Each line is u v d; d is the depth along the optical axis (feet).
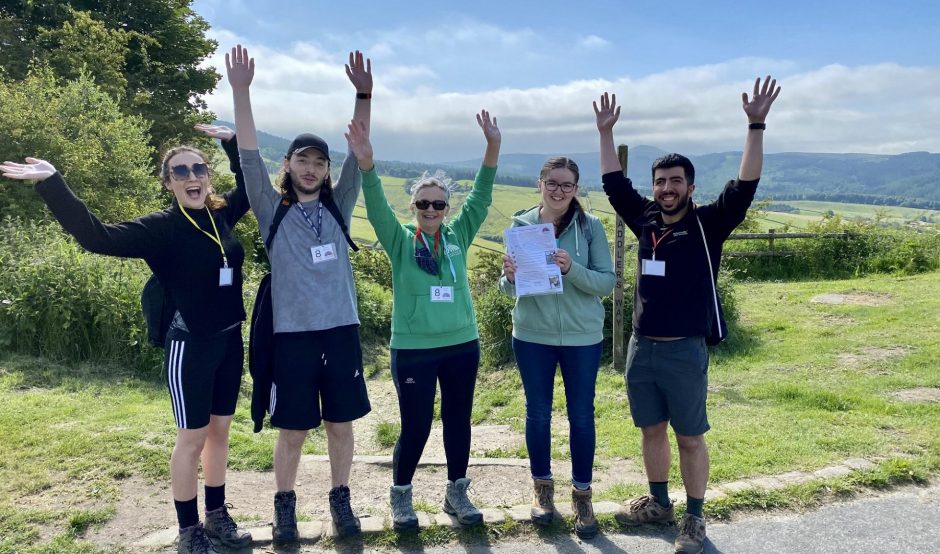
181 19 81.71
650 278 10.61
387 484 13.78
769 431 15.80
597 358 11.30
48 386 19.33
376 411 24.40
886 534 10.71
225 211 10.64
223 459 10.50
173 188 9.82
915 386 19.80
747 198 10.07
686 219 10.52
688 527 10.36
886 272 47.57
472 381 11.18
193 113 78.07
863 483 12.43
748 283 46.50
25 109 38.06
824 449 14.30
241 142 10.25
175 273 9.66
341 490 10.78
